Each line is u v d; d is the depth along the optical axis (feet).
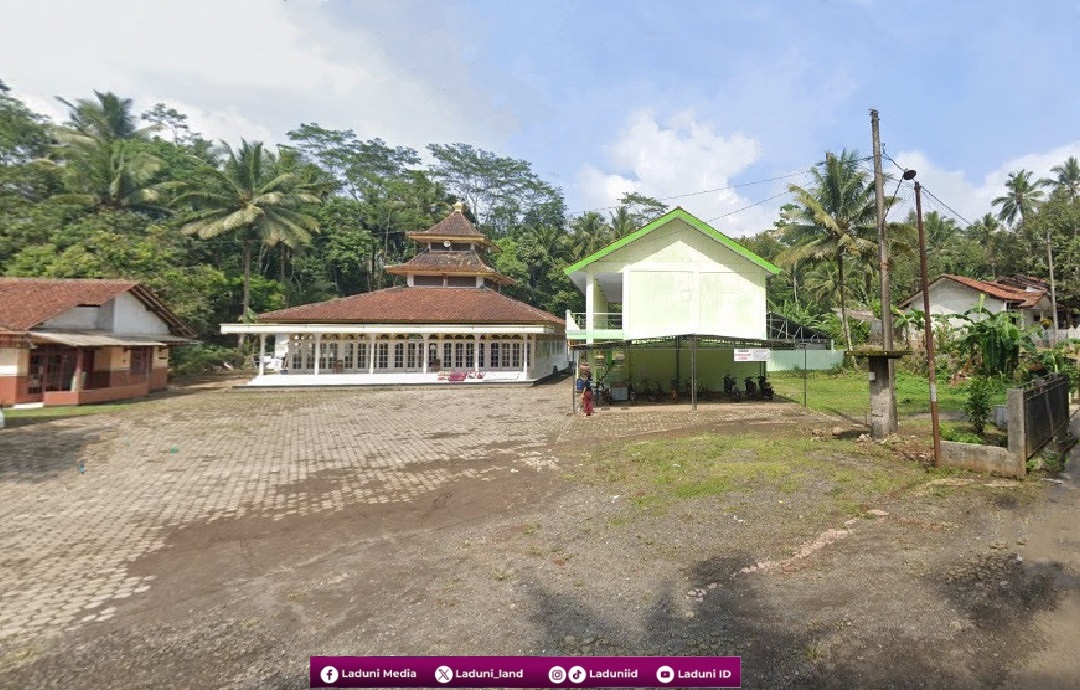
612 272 69.62
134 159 115.34
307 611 15.61
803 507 22.35
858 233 97.19
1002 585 15.25
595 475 29.40
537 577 17.11
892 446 33.27
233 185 116.47
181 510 25.49
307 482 30.19
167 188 124.47
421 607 15.49
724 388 69.82
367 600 16.12
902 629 13.19
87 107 135.54
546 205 228.22
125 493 28.27
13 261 90.27
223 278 108.68
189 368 105.40
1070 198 144.25
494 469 32.19
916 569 16.42
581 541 20.01
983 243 163.53
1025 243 127.54
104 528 23.09
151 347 79.05
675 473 28.40
